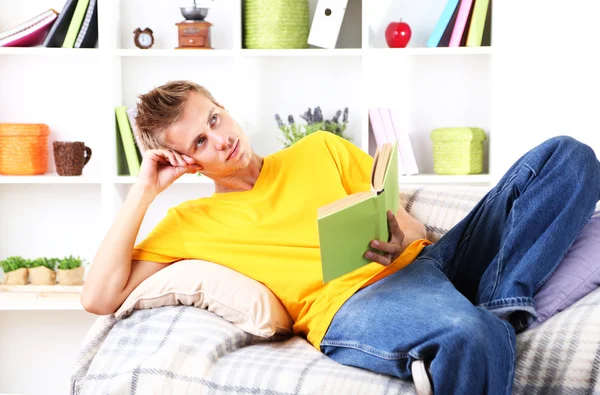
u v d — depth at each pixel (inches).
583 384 57.7
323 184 76.1
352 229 60.7
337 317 66.7
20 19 120.8
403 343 58.5
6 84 122.0
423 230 77.2
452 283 71.1
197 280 70.3
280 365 62.6
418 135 123.0
